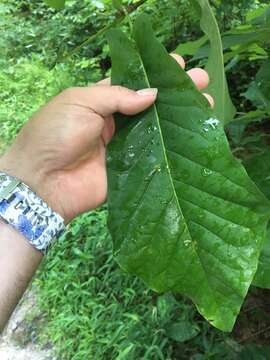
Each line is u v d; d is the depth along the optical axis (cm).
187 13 99
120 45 21
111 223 20
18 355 74
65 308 76
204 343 63
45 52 154
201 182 20
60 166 26
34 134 26
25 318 79
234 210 19
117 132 21
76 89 25
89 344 69
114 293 76
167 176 20
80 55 146
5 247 25
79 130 25
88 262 81
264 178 31
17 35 167
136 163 20
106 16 128
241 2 68
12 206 25
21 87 140
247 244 19
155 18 101
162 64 20
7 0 179
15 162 26
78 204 27
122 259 20
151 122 21
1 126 127
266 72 36
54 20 160
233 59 38
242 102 92
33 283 84
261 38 30
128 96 20
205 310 19
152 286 20
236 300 19
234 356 60
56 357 72
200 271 19
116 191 20
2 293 25
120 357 64
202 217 19
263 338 66
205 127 20
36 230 25
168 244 20
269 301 69
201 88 24
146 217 20
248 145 41
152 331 66
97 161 27
